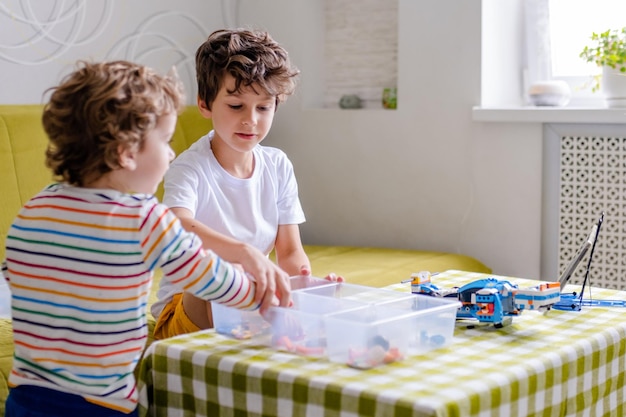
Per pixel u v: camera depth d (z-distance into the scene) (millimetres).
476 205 3021
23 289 1252
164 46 3152
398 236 3176
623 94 2805
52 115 1245
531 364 1241
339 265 2740
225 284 1252
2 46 2693
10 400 1288
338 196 3281
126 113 1204
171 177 1742
